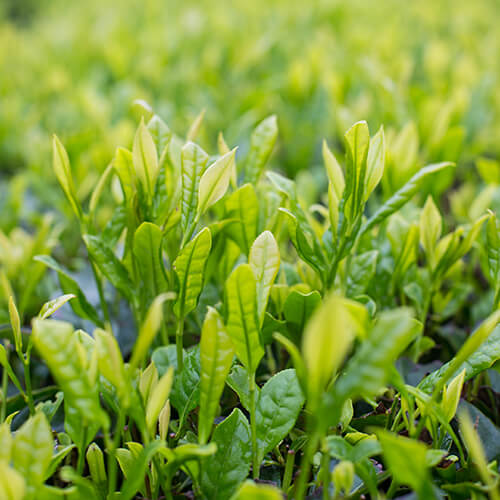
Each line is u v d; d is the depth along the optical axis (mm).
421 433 506
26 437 448
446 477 486
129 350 586
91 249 538
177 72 994
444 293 618
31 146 793
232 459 480
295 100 897
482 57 1015
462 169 807
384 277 584
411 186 536
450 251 555
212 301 573
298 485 457
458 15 1283
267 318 519
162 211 539
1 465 427
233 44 1132
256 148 570
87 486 452
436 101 732
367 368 417
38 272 589
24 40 1335
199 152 511
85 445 467
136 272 551
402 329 416
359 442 477
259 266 480
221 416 529
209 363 455
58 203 733
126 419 531
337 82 823
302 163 821
